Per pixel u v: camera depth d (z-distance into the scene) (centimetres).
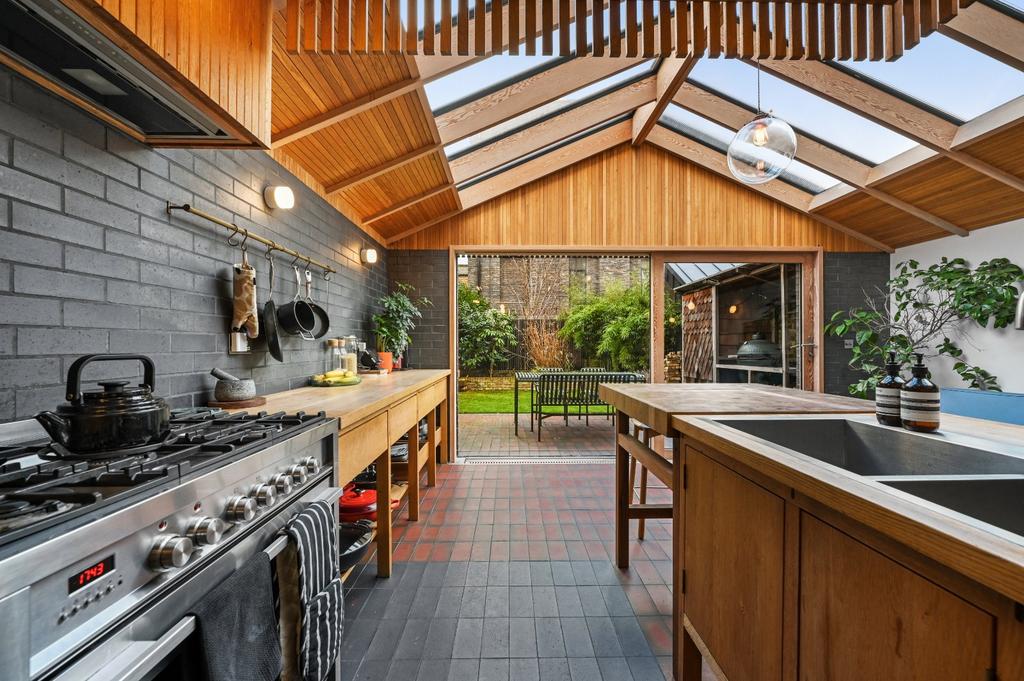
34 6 84
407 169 309
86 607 60
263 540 98
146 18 96
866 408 166
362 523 215
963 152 289
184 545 72
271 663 93
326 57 188
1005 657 56
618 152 431
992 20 221
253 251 208
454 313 432
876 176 350
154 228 149
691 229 429
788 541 100
